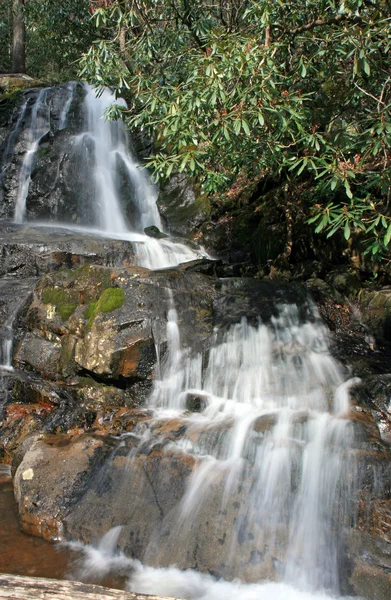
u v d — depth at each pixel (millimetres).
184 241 9914
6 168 11758
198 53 5887
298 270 8109
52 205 10734
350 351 6051
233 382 5363
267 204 9578
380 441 4191
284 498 3857
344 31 4277
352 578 3285
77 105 12711
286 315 6207
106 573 3473
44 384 5461
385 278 7492
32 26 18203
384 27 4176
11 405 5352
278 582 3352
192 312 5836
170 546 3633
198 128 4891
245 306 6145
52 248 7758
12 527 3963
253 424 4496
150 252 8688
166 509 3891
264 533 3627
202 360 5523
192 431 4508
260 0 4941
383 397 5078
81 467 4262
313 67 5094
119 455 4352
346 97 5148
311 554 3465
